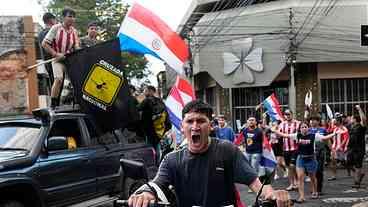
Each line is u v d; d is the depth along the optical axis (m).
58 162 7.81
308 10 23.88
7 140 7.80
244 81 25.16
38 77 27.89
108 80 8.77
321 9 23.84
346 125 16.23
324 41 23.77
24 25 26.06
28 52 26.00
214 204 3.47
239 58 25.25
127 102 8.84
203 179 3.47
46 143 7.75
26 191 7.26
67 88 9.82
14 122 8.14
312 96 24.28
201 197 3.47
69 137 8.38
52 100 9.72
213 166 3.47
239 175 3.49
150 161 10.45
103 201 8.70
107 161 8.97
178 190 3.51
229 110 26.50
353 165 13.61
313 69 24.39
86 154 8.49
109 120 8.79
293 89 23.97
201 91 31.28
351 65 24.39
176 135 11.51
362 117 13.80
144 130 11.07
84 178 8.34
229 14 26.16
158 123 11.12
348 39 23.80
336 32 23.80
